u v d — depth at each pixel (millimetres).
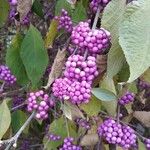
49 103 183
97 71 148
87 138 206
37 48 190
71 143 205
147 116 210
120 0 147
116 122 180
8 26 279
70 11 204
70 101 160
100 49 147
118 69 146
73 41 151
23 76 202
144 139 202
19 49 200
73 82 147
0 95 228
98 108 171
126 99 189
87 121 207
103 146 210
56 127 217
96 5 167
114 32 146
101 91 160
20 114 232
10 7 212
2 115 183
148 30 126
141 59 125
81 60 145
